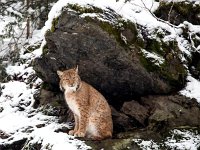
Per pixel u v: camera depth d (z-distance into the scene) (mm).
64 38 7527
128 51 7402
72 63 7973
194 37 8555
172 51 7902
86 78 8086
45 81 8938
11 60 11227
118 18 7516
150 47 7848
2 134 7973
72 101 7301
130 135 7164
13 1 12656
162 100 7609
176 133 7066
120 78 7789
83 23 7199
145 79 7617
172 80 7660
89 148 6746
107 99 8305
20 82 9945
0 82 10438
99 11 7387
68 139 7023
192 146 6859
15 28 12359
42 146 7039
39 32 12266
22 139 7652
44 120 8273
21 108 8992
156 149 6824
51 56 8086
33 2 12180
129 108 7824
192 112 7367
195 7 8992
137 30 7742
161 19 8727
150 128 7285
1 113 8883
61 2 7547
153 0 9578
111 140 6977
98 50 7488
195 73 8117
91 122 7297
